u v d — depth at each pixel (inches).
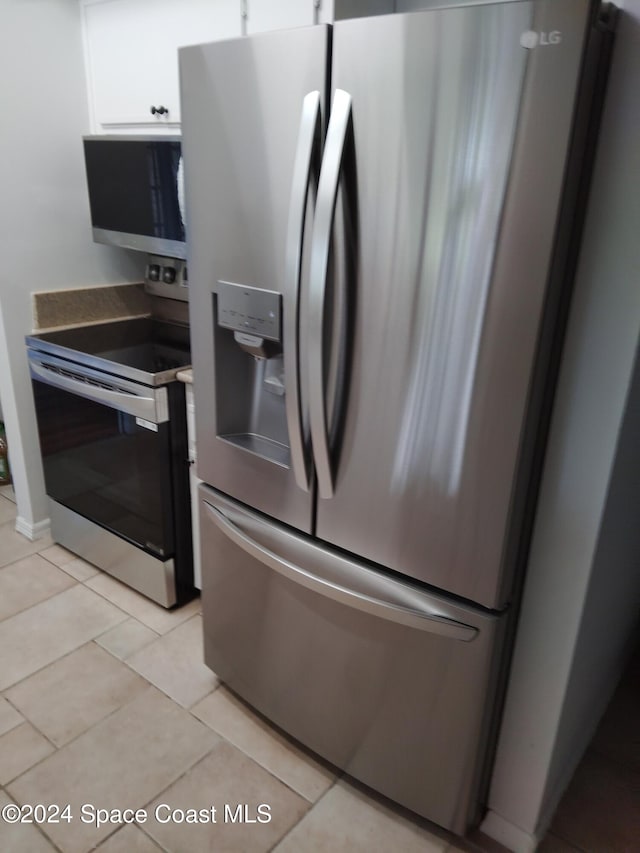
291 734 67.6
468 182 40.8
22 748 67.1
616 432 44.3
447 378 45.4
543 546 49.7
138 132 85.7
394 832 60.2
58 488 97.4
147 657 80.5
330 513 55.9
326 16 59.9
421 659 54.0
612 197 40.6
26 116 87.3
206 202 56.1
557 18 35.4
